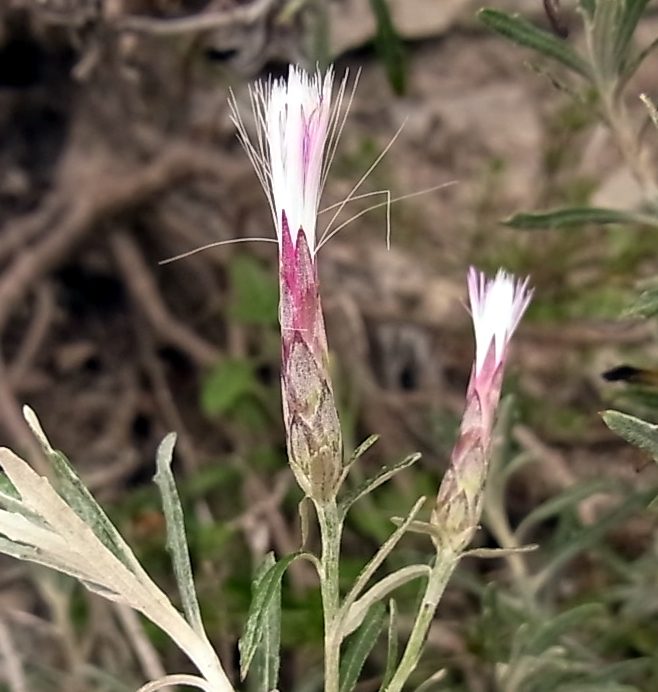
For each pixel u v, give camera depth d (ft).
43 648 0.59
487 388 0.27
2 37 0.74
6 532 0.26
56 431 0.75
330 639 0.27
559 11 0.39
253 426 0.70
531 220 0.40
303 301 0.26
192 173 0.74
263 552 0.55
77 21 0.59
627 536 0.58
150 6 0.61
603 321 0.64
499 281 0.28
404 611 0.52
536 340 0.66
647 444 0.28
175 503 0.29
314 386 0.26
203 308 0.81
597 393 0.67
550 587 0.51
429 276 0.77
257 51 0.63
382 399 0.69
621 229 0.66
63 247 0.73
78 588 0.55
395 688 0.28
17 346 0.78
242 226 0.76
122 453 0.72
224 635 0.48
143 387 0.77
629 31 0.38
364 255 0.77
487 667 0.47
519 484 0.64
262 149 0.27
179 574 0.28
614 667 0.42
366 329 0.77
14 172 0.81
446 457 0.60
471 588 0.50
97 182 0.73
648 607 0.50
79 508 0.27
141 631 0.47
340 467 0.26
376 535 0.58
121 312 0.80
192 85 0.73
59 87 0.79
